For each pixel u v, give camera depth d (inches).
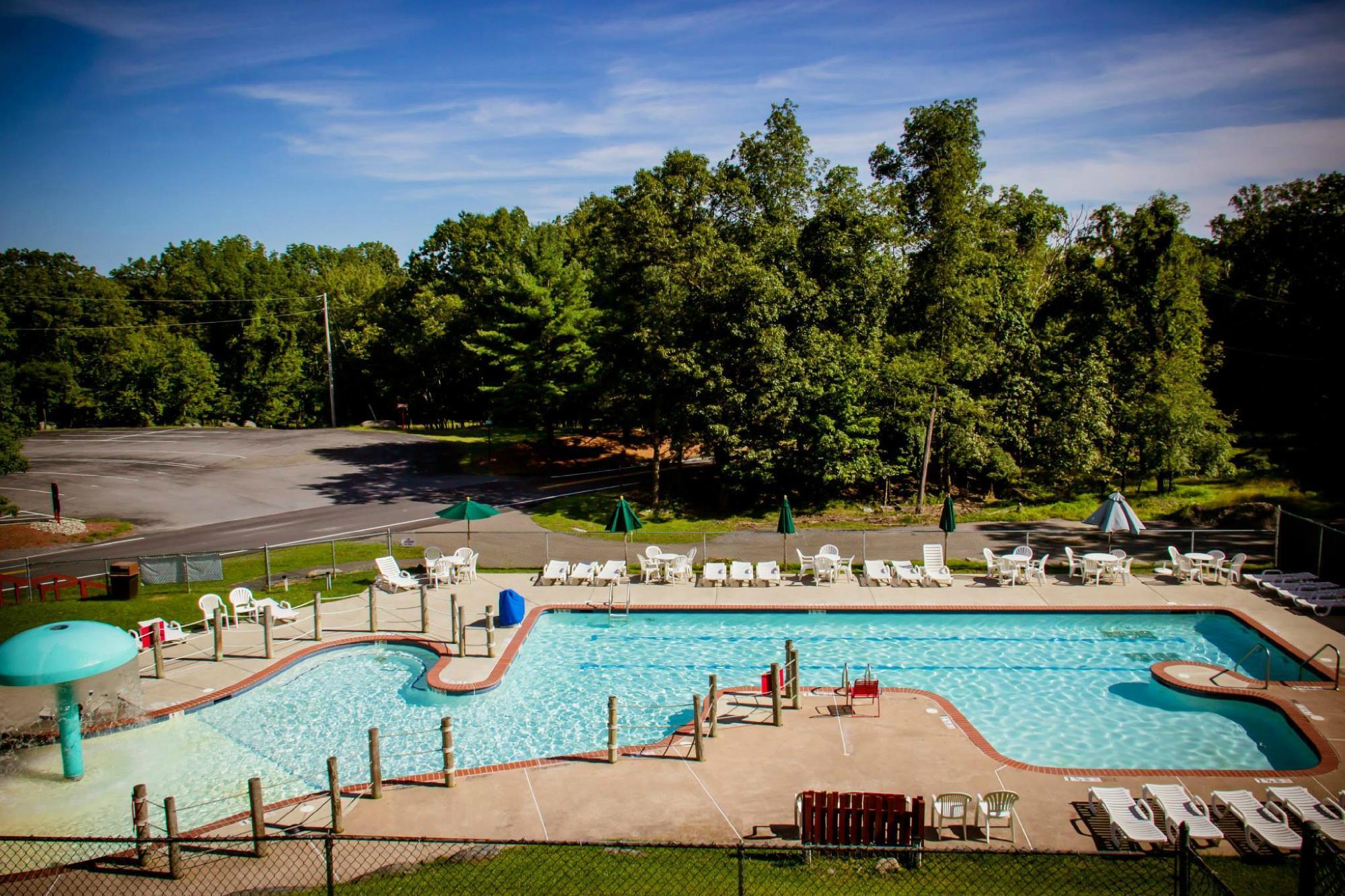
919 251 1535.4
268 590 1067.9
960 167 1416.1
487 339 2135.8
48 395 2960.1
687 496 1700.3
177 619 966.4
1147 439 1534.2
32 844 539.8
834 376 1473.9
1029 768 605.0
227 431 2539.4
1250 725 699.4
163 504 1616.6
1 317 1724.9
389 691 799.7
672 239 1493.6
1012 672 820.0
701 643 920.3
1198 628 924.6
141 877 491.5
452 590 1066.7
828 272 1513.3
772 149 1534.2
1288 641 842.2
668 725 713.0
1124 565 1052.5
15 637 627.8
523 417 2149.4
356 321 3272.6
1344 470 1765.5
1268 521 1326.3
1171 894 445.7
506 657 848.9
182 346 3326.8
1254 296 2298.2
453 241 2979.8
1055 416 1601.9
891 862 482.9
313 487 1780.3
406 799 581.0
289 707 764.0
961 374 1493.6
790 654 722.8
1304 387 2208.4
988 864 487.2
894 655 872.3
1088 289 1568.7
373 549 1279.5
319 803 576.7
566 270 2079.2
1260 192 2433.6
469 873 485.1
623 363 1640.0
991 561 1075.3
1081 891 452.8
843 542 1286.9
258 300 3558.1
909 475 1772.9
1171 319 1549.0
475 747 685.3
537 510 1557.6
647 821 545.0
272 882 484.7
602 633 955.3
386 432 2504.9
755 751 640.4
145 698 754.8
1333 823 497.0
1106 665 832.3
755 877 475.2
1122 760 643.5
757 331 1424.7
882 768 608.4
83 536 1390.3
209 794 612.4
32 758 665.0
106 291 3435.0
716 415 1471.5
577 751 674.2
